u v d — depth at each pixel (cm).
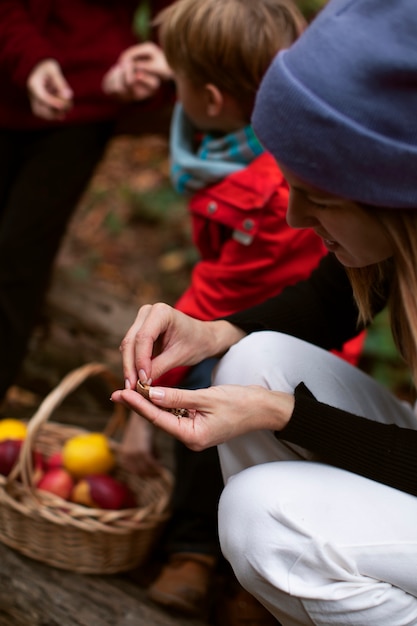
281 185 160
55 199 204
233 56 159
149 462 173
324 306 142
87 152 207
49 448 183
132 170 371
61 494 164
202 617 156
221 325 136
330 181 112
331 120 110
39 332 239
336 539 120
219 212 163
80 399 229
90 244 326
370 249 118
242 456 131
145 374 123
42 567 160
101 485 164
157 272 312
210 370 162
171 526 163
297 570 120
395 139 110
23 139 209
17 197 203
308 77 112
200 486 158
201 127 172
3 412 220
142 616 152
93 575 160
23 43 192
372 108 110
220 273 165
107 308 244
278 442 129
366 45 109
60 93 192
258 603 154
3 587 156
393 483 121
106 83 200
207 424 118
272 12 163
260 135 116
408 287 116
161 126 235
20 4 198
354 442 122
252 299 166
